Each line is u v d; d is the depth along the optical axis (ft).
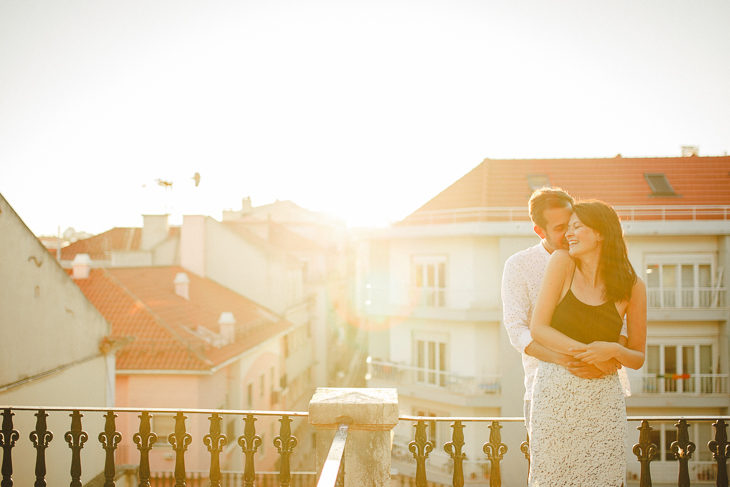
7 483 15.24
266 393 79.61
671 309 62.28
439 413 65.46
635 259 64.34
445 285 67.92
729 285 62.34
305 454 93.30
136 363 54.19
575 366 8.80
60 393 30.78
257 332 77.92
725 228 62.08
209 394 55.72
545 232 10.70
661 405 60.80
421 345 69.92
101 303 64.80
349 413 11.11
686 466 13.19
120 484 38.19
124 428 52.85
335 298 160.25
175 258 101.04
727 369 61.98
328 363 139.54
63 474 30.63
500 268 63.87
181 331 61.11
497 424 13.41
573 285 9.01
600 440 8.75
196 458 53.26
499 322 63.26
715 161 76.69
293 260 115.14
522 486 59.36
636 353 8.70
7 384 26.35
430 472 60.18
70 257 122.72
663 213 63.36
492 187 73.00
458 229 64.54
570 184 73.67
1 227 26.21
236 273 96.78
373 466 11.10
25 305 27.96
